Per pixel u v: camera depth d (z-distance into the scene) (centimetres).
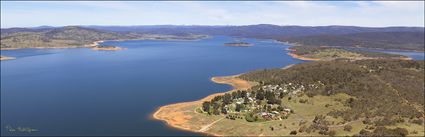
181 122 14825
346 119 13938
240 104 16250
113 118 15312
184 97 19725
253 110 15712
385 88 17762
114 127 14025
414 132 12075
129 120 15075
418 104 16362
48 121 14700
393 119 13538
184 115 15675
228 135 13350
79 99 19000
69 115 15712
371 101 15862
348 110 14912
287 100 17000
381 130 12106
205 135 13412
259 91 18112
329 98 16612
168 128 14088
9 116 15412
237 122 14362
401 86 18650
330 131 12612
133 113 16188
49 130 13462
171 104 17988
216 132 13650
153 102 18400
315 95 17100
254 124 14075
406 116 14112
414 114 14325
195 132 13712
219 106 16412
